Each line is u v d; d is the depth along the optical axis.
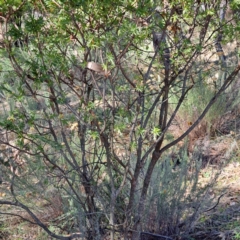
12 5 2.23
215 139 5.09
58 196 3.68
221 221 3.50
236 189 4.00
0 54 2.51
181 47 2.52
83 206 2.94
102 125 2.68
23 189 3.68
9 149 3.26
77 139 3.57
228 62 4.66
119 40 2.30
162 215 3.31
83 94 2.54
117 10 2.25
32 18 2.26
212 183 3.48
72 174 3.26
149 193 3.32
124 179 2.68
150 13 2.31
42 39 2.41
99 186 3.00
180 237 3.27
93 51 2.56
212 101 2.78
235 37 2.70
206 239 3.30
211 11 2.39
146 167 3.48
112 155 2.65
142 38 2.29
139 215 2.92
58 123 3.06
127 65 2.75
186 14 2.37
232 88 5.32
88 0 2.17
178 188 3.40
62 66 2.42
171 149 4.74
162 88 2.63
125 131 2.86
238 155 4.60
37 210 3.74
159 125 2.77
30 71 2.61
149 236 3.27
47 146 3.70
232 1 2.48
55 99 2.61
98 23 2.29
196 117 5.27
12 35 2.31
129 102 2.53
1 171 3.51
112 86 2.44
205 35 2.62
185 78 2.68
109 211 2.98
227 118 5.51
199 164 3.63
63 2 2.13
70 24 2.30
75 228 3.34
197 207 3.30
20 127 2.53
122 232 2.97
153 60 2.54
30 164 3.45
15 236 3.66
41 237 3.55
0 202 2.78
